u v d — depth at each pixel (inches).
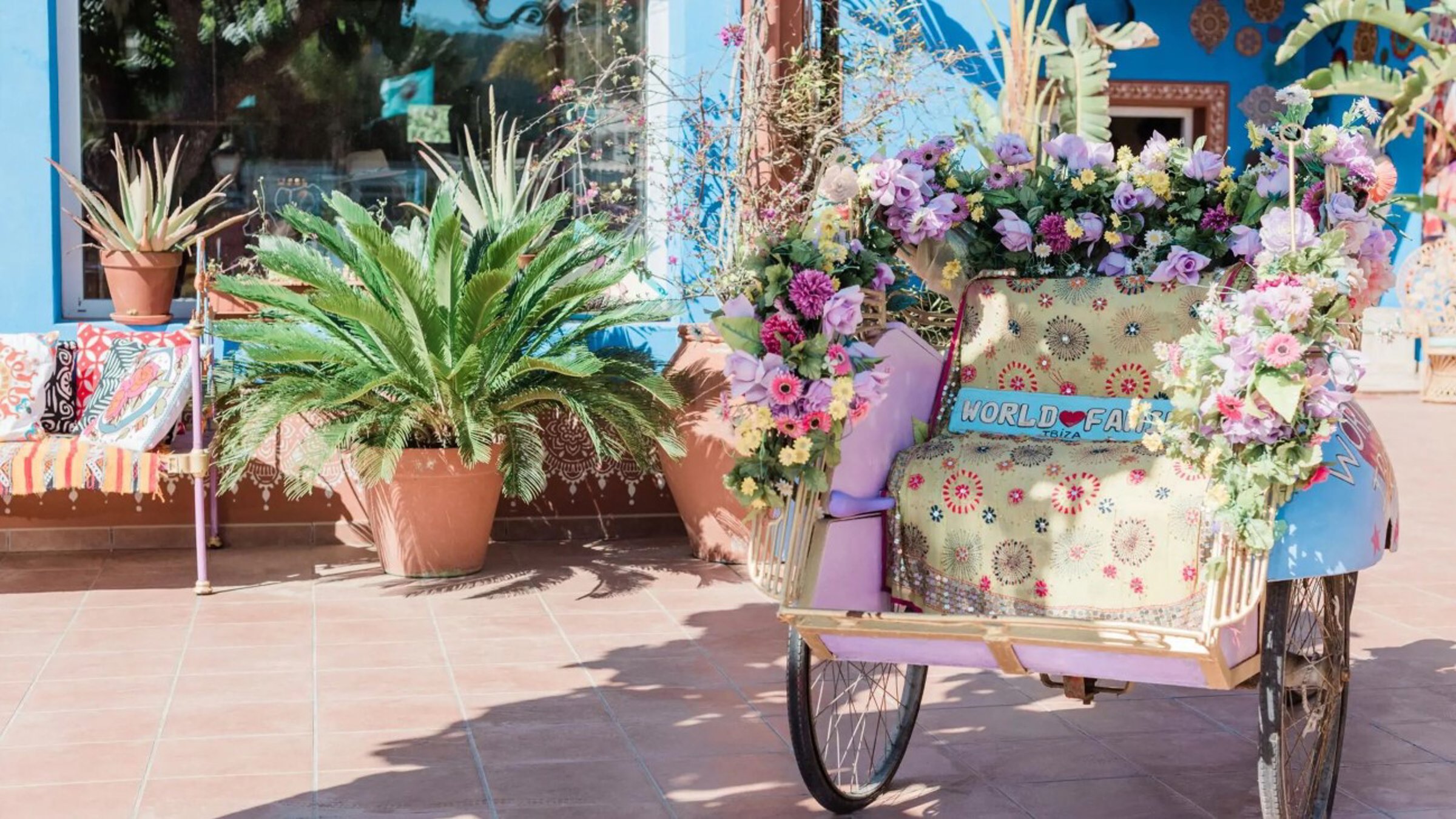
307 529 291.0
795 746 149.4
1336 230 128.0
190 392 259.0
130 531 284.5
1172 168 165.9
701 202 297.0
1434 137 522.9
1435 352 492.4
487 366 256.5
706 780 164.4
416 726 182.4
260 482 288.4
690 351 276.1
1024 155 167.3
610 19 317.7
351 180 319.0
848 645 144.2
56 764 167.6
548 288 262.5
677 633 228.4
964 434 155.9
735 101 296.8
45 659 210.4
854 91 298.7
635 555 284.2
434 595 251.8
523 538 296.5
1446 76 398.0
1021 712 191.3
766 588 140.9
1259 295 122.6
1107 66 351.3
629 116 303.7
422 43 318.0
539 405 268.8
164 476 246.4
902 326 153.0
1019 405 154.7
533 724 183.5
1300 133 151.6
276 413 244.8
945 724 186.5
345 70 316.5
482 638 224.5
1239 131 469.7
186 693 195.0
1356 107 153.7
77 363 266.7
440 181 321.4
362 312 241.1
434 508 258.4
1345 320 127.1
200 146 310.7
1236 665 130.7
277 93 313.7
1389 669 209.9
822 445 136.7
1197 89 465.7
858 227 154.9
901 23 297.6
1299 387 119.1
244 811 153.7
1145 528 135.2
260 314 270.7
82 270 291.0
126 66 304.2
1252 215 157.1
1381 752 175.2
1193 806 157.9
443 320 251.4
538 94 321.1
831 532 142.2
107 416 251.8
